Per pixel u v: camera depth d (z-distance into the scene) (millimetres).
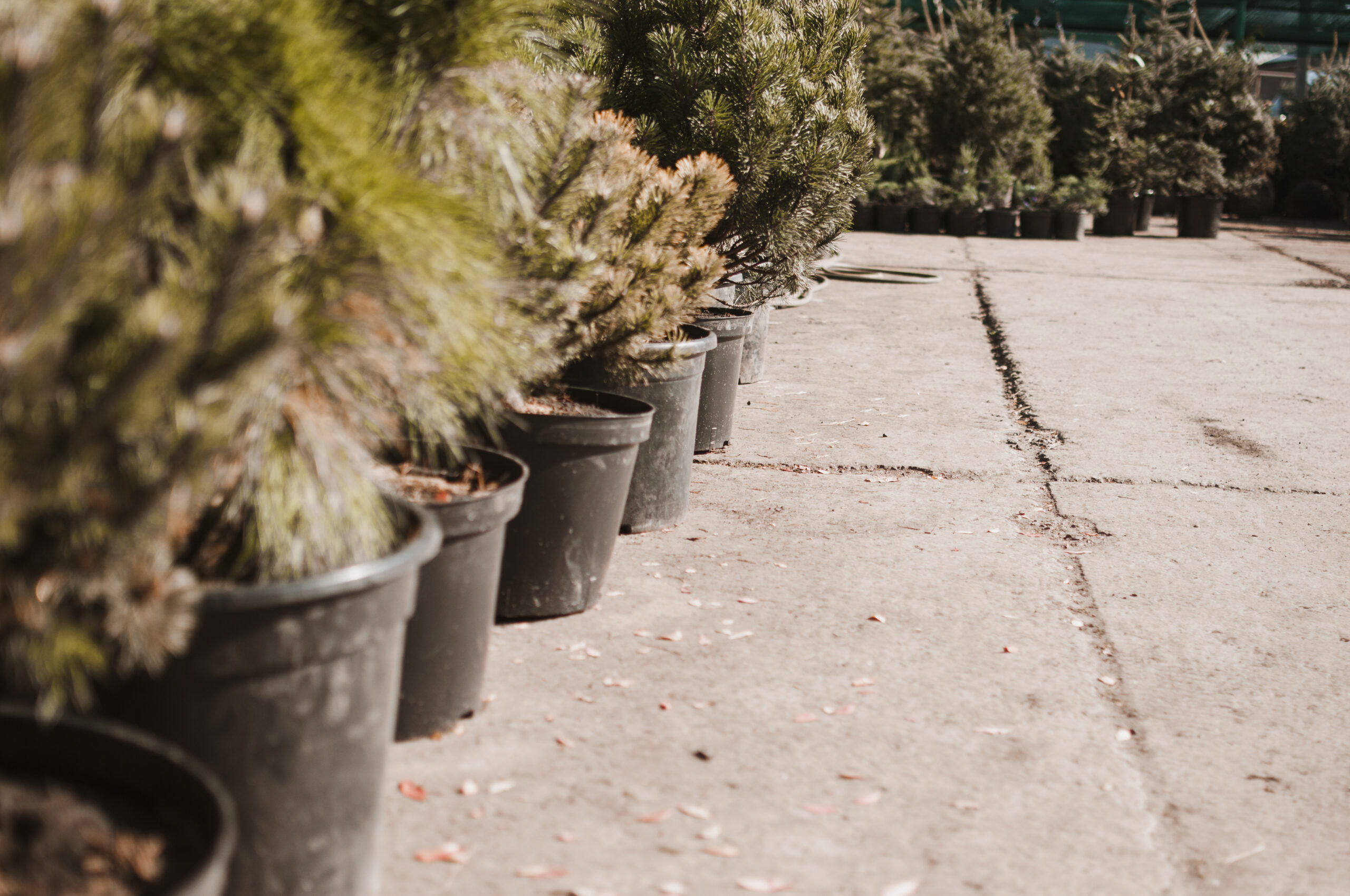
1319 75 20938
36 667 1405
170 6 1723
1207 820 2537
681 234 3760
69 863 1390
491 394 2684
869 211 15984
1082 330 8734
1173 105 16938
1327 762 2807
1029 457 5441
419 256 1844
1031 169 16250
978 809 2529
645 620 3438
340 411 2031
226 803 1415
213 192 1420
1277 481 5160
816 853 2334
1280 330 8977
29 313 1195
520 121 2811
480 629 2707
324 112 1797
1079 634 3512
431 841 2301
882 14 15344
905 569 3982
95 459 1337
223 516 1922
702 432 5246
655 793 2518
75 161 1354
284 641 1771
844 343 8102
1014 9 20875
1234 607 3762
